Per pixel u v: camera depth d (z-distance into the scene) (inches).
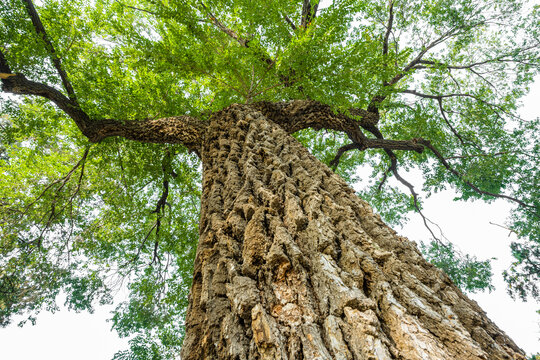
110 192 344.2
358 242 64.3
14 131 256.4
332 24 191.0
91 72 235.0
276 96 238.2
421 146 366.0
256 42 198.5
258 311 49.6
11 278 339.0
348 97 216.8
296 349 42.9
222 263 69.1
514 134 442.9
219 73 211.9
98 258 388.2
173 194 430.9
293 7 213.8
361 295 48.6
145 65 216.1
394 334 43.4
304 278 55.7
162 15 207.6
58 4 233.5
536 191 429.1
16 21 200.7
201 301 63.5
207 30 218.4
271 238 68.6
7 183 315.0
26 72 217.9
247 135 141.3
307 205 77.7
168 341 385.7
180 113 264.4
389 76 227.5
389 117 473.1
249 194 90.3
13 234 317.1
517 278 360.2
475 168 447.2
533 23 416.5
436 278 60.8
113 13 251.3
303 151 123.9
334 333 43.8
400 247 68.9
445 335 43.6
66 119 282.4
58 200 324.5
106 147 286.2
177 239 386.3
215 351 51.7
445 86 452.8
